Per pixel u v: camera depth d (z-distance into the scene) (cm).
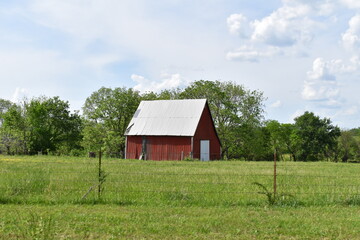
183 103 4838
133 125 4866
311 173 2216
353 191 1446
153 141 4678
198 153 4581
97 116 5891
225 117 6184
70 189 1441
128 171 2161
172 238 879
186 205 1241
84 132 6153
